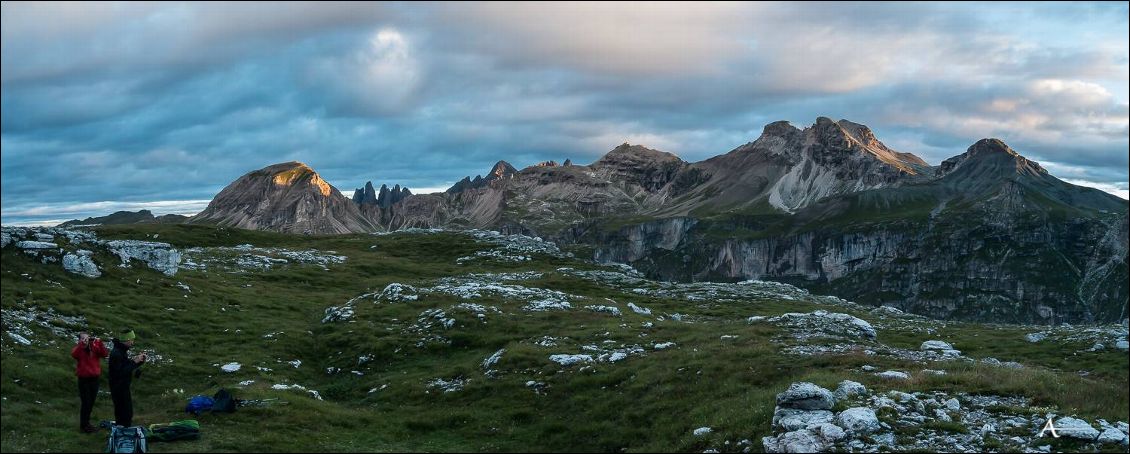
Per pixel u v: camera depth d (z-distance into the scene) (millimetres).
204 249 106562
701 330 47781
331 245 136875
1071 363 50281
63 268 57844
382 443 31266
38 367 36438
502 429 33406
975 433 25016
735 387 32344
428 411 36562
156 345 46750
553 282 95312
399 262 116938
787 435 24734
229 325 55188
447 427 34281
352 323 57531
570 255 132125
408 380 42438
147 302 56625
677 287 98625
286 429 31219
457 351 49906
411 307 63125
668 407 32125
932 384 30094
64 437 27938
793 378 31953
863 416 25484
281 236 144625
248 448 28188
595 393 35969
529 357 42406
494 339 50250
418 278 100875
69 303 50281
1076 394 28547
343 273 97875
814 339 41844
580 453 30062
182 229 136500
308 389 41281
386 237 150000
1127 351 51000
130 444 26391
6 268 53906
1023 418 26328
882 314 85562
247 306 63812
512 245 138875
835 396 28094
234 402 33312
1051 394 28531
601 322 54562
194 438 28781
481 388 38812
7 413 30156
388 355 49562
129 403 28891
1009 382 29969
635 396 34344
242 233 141375
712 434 27391
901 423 25781
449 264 119688
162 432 28391
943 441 24484
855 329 47531
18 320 43375
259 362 46438
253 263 95062
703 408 30328
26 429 28578
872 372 32625
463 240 144000
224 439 28969
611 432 30969
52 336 42906
